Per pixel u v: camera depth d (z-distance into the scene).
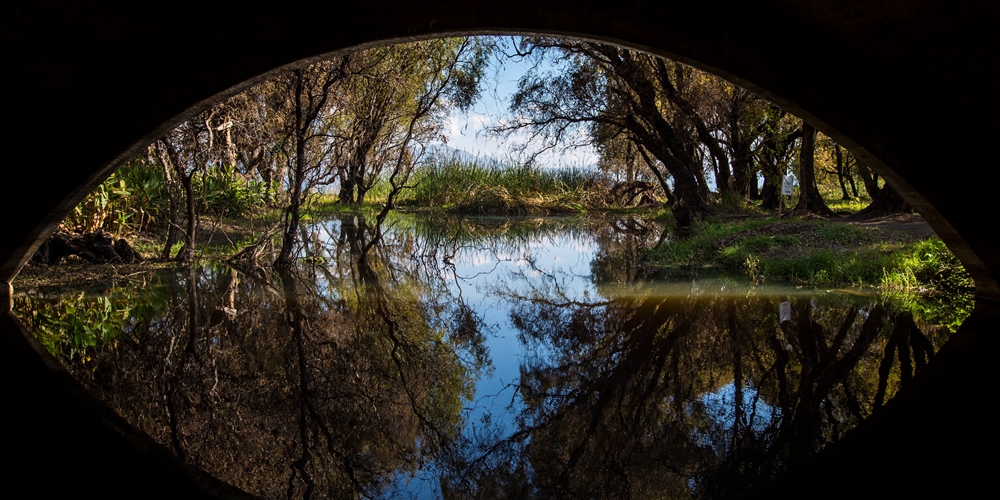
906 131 5.23
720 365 4.12
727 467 2.60
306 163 9.29
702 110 15.27
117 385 3.73
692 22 5.24
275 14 5.03
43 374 3.83
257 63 5.04
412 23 5.10
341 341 5.04
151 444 2.85
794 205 16.20
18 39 4.50
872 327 4.99
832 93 5.27
